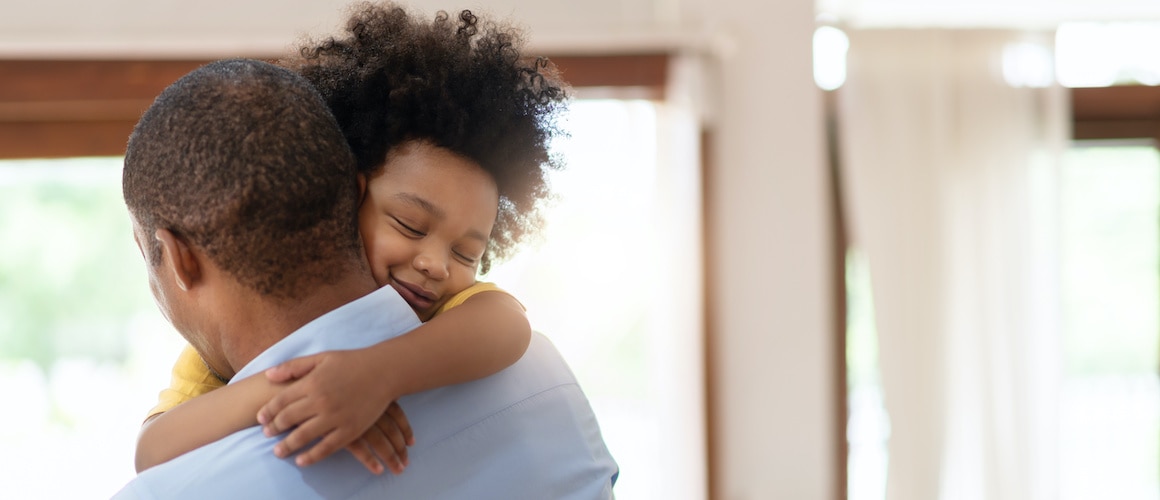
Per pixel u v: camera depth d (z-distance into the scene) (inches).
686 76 114.6
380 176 35.8
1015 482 118.7
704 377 115.8
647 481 121.6
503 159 37.3
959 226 120.5
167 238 28.2
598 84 115.2
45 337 123.5
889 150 119.3
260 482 27.9
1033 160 121.5
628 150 116.5
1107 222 127.5
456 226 36.2
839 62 121.6
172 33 111.4
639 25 114.8
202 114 27.4
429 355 30.1
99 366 124.3
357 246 30.6
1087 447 126.7
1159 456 126.5
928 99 119.9
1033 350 120.0
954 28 120.8
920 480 117.4
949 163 119.8
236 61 28.9
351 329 29.9
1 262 122.3
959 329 120.0
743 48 117.7
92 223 123.5
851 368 123.2
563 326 120.0
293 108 28.1
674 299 116.7
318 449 27.6
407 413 30.0
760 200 118.0
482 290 36.1
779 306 118.0
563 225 119.0
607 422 121.7
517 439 31.5
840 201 122.3
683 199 115.6
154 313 125.3
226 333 29.9
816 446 117.9
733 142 117.8
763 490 117.8
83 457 123.6
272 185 27.6
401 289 35.8
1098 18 120.8
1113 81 125.7
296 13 113.1
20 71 111.6
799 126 118.1
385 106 35.6
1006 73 121.3
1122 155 127.2
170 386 34.6
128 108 112.8
